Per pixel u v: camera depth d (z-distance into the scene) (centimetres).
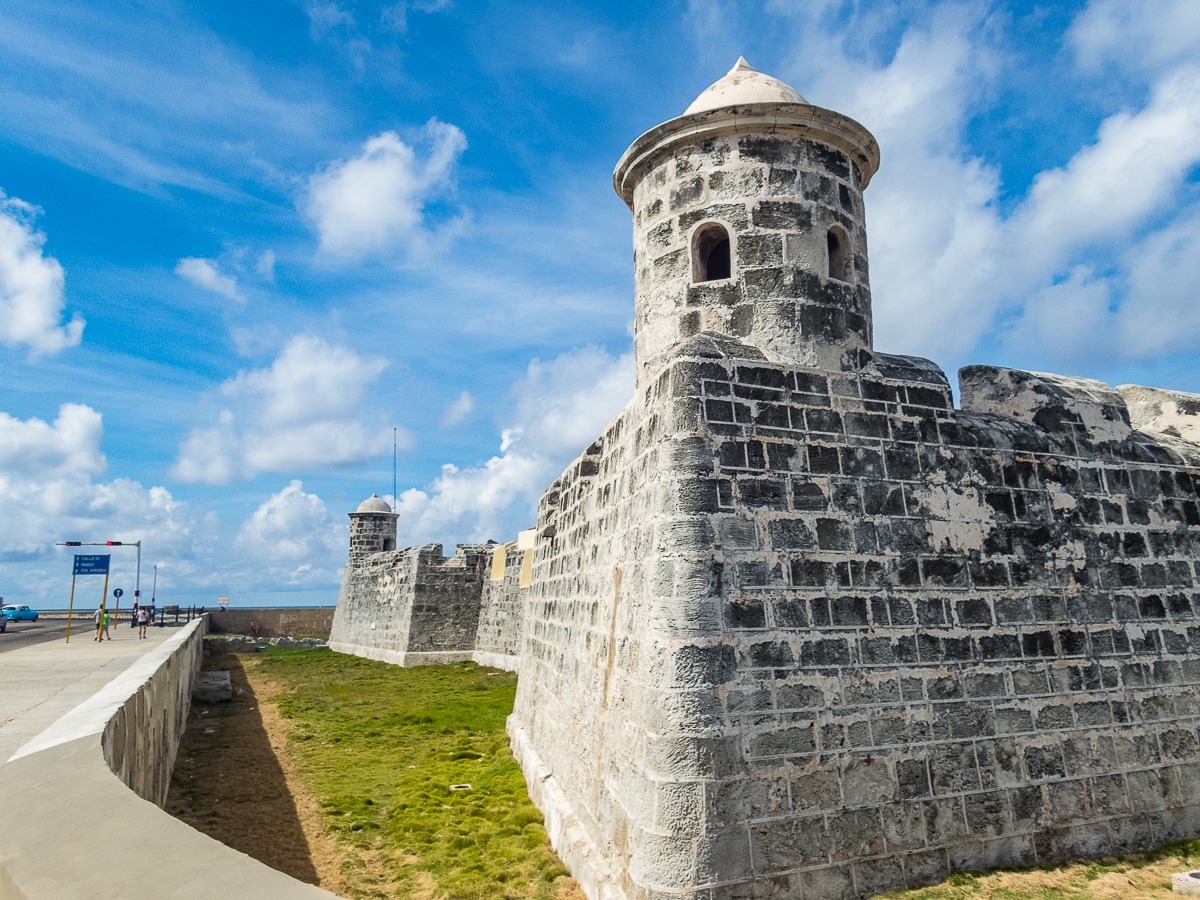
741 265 812
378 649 3062
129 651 1841
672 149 870
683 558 645
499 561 2786
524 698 1327
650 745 617
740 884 590
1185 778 766
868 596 691
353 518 3709
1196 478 888
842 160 870
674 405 687
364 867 825
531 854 827
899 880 636
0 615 3019
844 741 648
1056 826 701
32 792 315
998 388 900
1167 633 807
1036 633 748
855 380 750
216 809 1009
